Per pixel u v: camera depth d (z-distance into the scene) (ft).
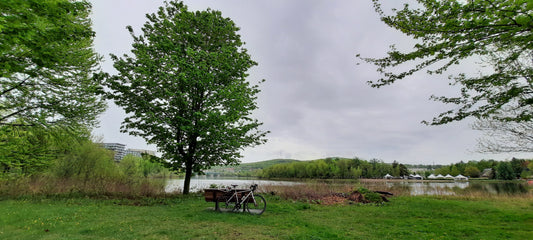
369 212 32.96
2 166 46.65
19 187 44.14
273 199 43.68
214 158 47.70
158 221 23.45
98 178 55.16
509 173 266.16
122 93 41.73
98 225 21.61
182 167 47.11
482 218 29.22
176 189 51.72
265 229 21.04
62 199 37.68
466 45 17.21
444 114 23.95
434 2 15.75
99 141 72.54
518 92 20.42
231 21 55.77
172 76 42.37
